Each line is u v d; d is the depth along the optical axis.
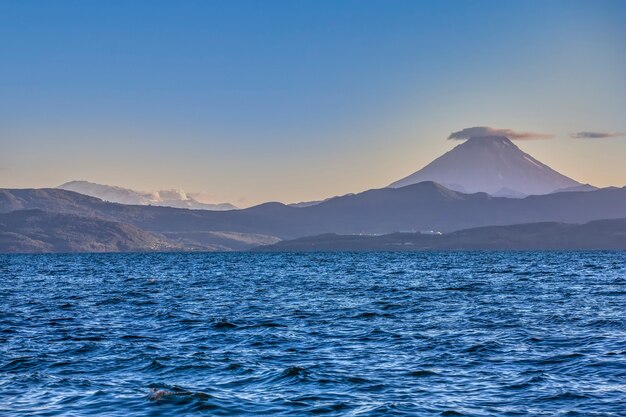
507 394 29.00
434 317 55.22
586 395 28.47
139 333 47.62
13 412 27.03
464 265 190.38
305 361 36.38
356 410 27.02
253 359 37.03
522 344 40.50
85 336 46.09
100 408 27.47
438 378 32.06
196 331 48.31
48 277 134.75
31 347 41.34
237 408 27.41
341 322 52.72
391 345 41.16
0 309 65.06
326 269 167.50
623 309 59.44
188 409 27.25
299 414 26.56
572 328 47.00
